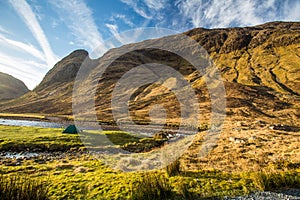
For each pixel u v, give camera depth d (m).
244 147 23.95
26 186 10.89
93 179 14.04
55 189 12.40
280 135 32.19
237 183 13.13
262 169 15.27
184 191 11.69
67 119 95.38
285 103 101.31
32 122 77.19
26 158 22.91
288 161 16.83
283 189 12.52
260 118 73.06
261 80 157.25
